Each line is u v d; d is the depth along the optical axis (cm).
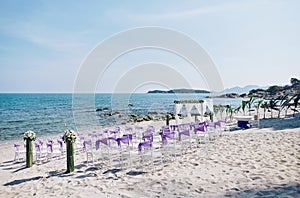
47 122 2297
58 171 711
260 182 482
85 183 570
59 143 938
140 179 568
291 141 847
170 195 455
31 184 597
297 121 1370
